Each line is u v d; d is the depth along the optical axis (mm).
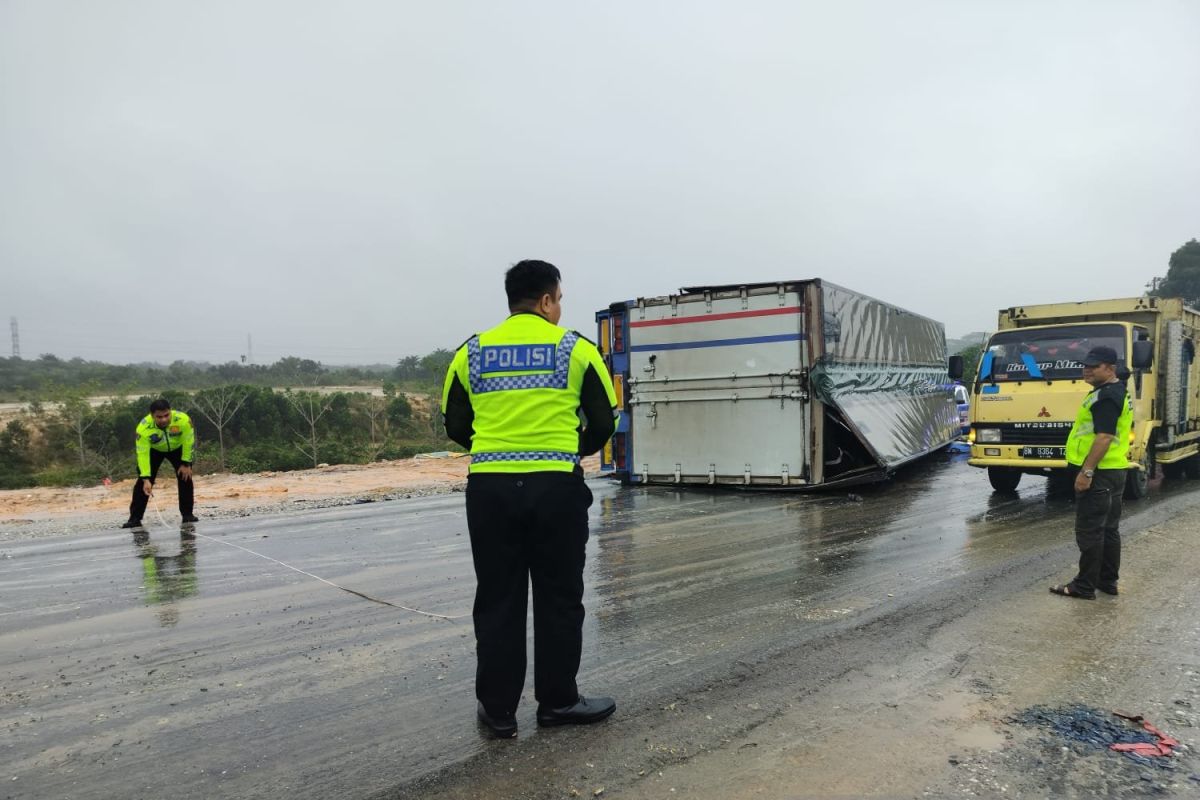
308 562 7199
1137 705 3785
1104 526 5703
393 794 2984
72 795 3002
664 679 4172
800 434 11219
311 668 4387
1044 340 10852
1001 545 7641
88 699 3959
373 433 32594
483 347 3566
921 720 3621
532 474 3414
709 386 11859
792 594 5895
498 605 3469
